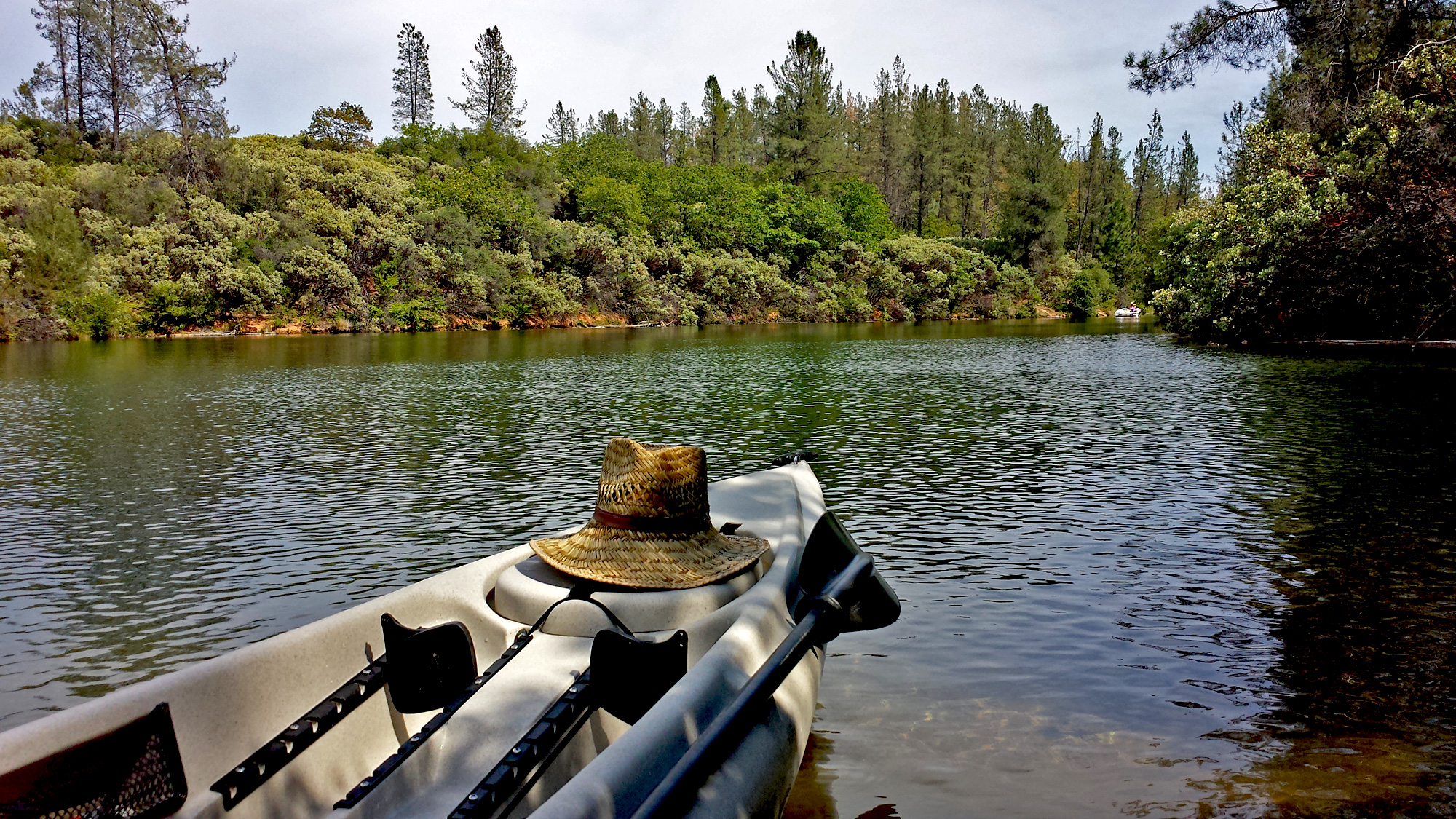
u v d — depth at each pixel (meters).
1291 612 5.81
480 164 59.34
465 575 3.83
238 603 6.09
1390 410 14.97
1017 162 84.81
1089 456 11.31
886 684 4.77
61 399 17.36
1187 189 109.81
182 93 51.38
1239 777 3.84
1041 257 79.75
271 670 3.00
